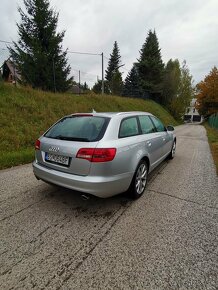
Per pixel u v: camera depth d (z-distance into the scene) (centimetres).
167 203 357
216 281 197
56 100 1244
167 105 4250
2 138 691
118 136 323
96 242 250
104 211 324
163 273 205
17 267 208
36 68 1719
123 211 326
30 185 419
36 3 1719
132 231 274
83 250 235
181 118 4481
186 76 4219
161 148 503
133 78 3638
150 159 417
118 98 2200
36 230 270
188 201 366
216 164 614
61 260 219
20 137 744
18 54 1731
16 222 288
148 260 222
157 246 245
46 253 229
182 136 1438
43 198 363
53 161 322
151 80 3841
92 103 1598
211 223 297
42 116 970
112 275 201
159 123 539
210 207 346
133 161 338
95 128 318
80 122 340
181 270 209
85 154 284
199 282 195
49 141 333
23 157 586
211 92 4459
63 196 372
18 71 1788
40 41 1786
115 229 277
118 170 304
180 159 677
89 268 210
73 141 307
